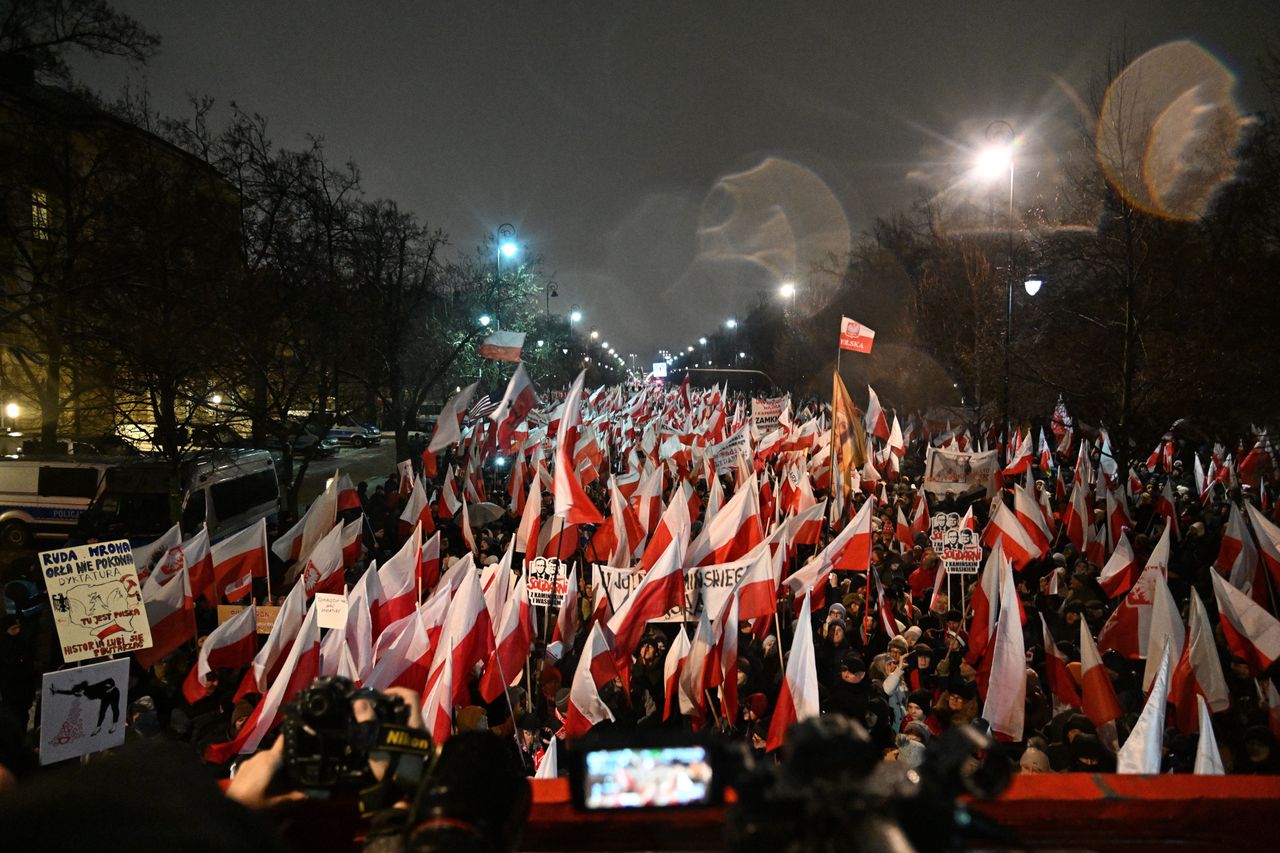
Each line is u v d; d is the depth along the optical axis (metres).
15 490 19.98
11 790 0.81
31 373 25.83
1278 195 19.70
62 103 23.92
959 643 10.09
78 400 25.88
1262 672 8.50
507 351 18.52
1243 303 20.59
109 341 19.05
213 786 0.90
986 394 29.50
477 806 1.38
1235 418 21.98
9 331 24.58
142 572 11.19
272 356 21.28
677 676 8.75
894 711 8.66
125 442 21.58
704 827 1.84
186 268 20.45
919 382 37.66
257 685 8.23
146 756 0.89
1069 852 1.91
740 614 9.56
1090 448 27.28
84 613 7.81
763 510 15.79
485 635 7.82
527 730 8.34
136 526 18.56
